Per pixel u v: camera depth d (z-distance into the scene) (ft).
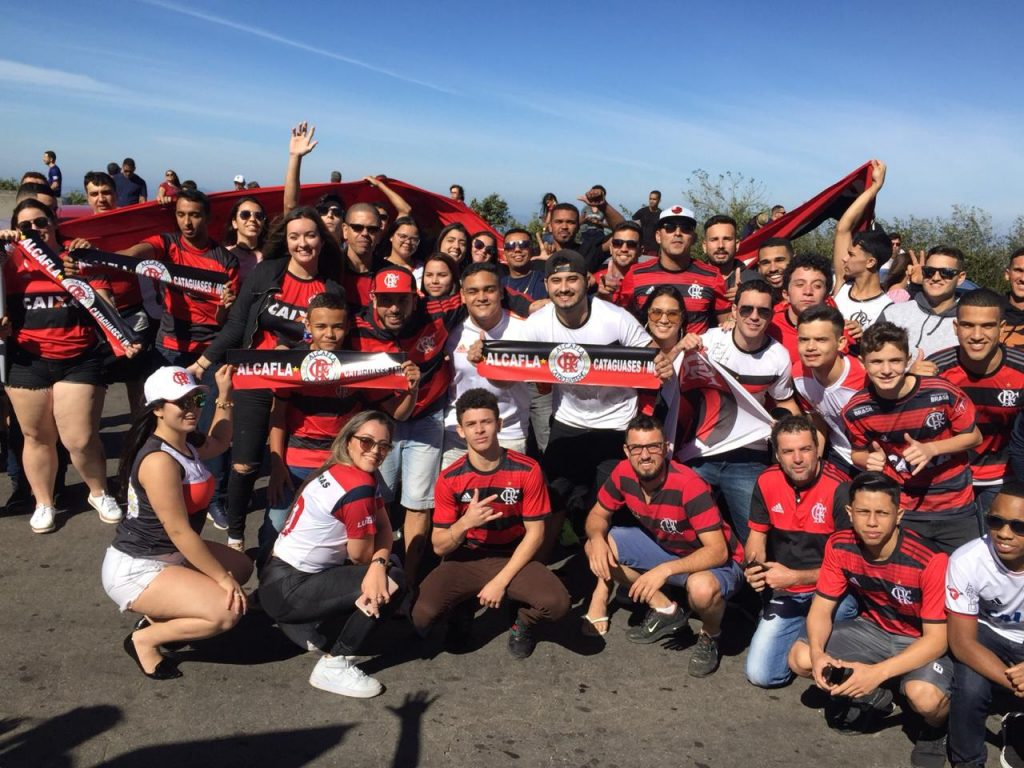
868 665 11.94
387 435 13.37
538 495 14.25
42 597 15.81
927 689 11.57
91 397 18.58
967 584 11.37
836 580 12.73
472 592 14.28
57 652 13.88
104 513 19.39
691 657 14.29
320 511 13.20
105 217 20.94
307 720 12.28
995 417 15.14
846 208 25.18
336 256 17.01
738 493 16.55
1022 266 17.57
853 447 15.12
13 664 13.44
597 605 15.44
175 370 13.01
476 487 14.21
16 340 17.88
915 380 13.85
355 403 15.75
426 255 24.00
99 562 17.46
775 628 13.70
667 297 16.37
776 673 13.62
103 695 12.68
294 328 16.22
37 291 17.75
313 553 13.38
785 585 13.56
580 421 17.02
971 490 14.40
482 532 14.65
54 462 18.93
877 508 11.80
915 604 12.17
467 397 14.05
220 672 13.53
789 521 14.24
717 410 16.46
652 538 15.21
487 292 16.38
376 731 12.07
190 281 19.47
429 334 16.05
